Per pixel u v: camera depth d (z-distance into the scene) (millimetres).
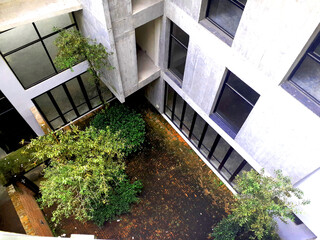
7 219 11273
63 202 8992
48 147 9180
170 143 13633
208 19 8125
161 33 10039
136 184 11789
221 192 12273
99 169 9164
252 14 6379
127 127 12398
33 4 8164
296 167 7832
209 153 12570
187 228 11328
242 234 10266
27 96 10430
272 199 8375
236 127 9898
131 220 11398
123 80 10711
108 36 8461
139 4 8656
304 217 8227
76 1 8539
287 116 7145
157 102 14047
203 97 10156
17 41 8625
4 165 10367
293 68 6531
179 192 12180
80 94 12695
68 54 9211
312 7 5113
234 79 8453
